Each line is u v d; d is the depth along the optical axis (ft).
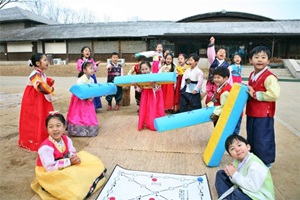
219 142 10.24
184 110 17.37
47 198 8.15
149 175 9.60
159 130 11.42
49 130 8.64
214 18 81.56
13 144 13.10
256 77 9.79
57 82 43.45
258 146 9.78
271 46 68.39
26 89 11.99
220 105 11.71
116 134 14.48
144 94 15.11
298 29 66.33
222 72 11.98
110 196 8.23
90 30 79.25
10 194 8.54
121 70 21.03
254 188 7.02
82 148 12.39
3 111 20.62
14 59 85.15
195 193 8.49
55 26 87.45
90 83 14.80
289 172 10.28
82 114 13.98
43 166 8.41
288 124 17.70
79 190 7.89
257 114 9.73
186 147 12.67
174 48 70.54
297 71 53.62
